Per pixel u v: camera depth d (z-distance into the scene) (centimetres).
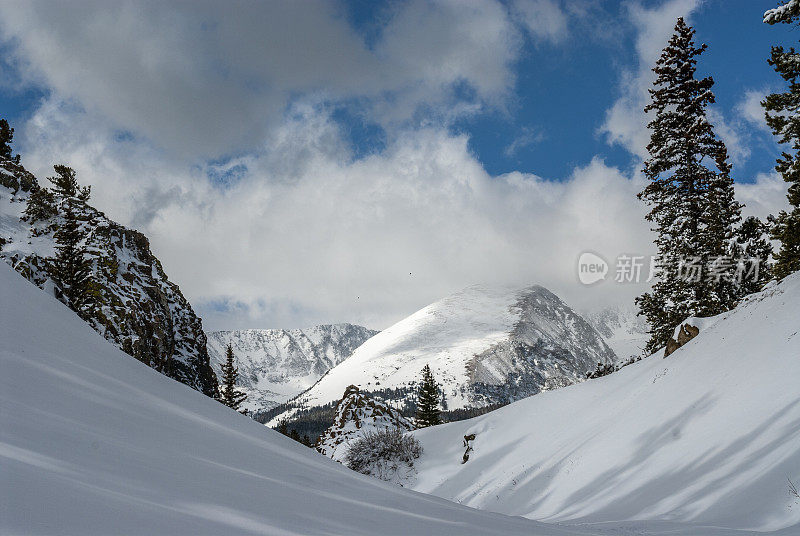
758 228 3572
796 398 1639
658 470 1903
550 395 3825
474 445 3734
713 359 2383
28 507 216
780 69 2408
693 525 1253
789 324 2080
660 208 3691
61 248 4088
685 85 3697
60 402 457
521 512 2389
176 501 307
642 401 2588
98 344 805
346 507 470
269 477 507
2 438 304
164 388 789
